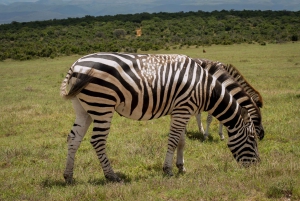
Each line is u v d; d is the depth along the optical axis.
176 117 6.13
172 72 5.96
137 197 5.03
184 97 6.02
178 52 41.69
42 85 21.06
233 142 6.55
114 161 7.36
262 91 15.42
